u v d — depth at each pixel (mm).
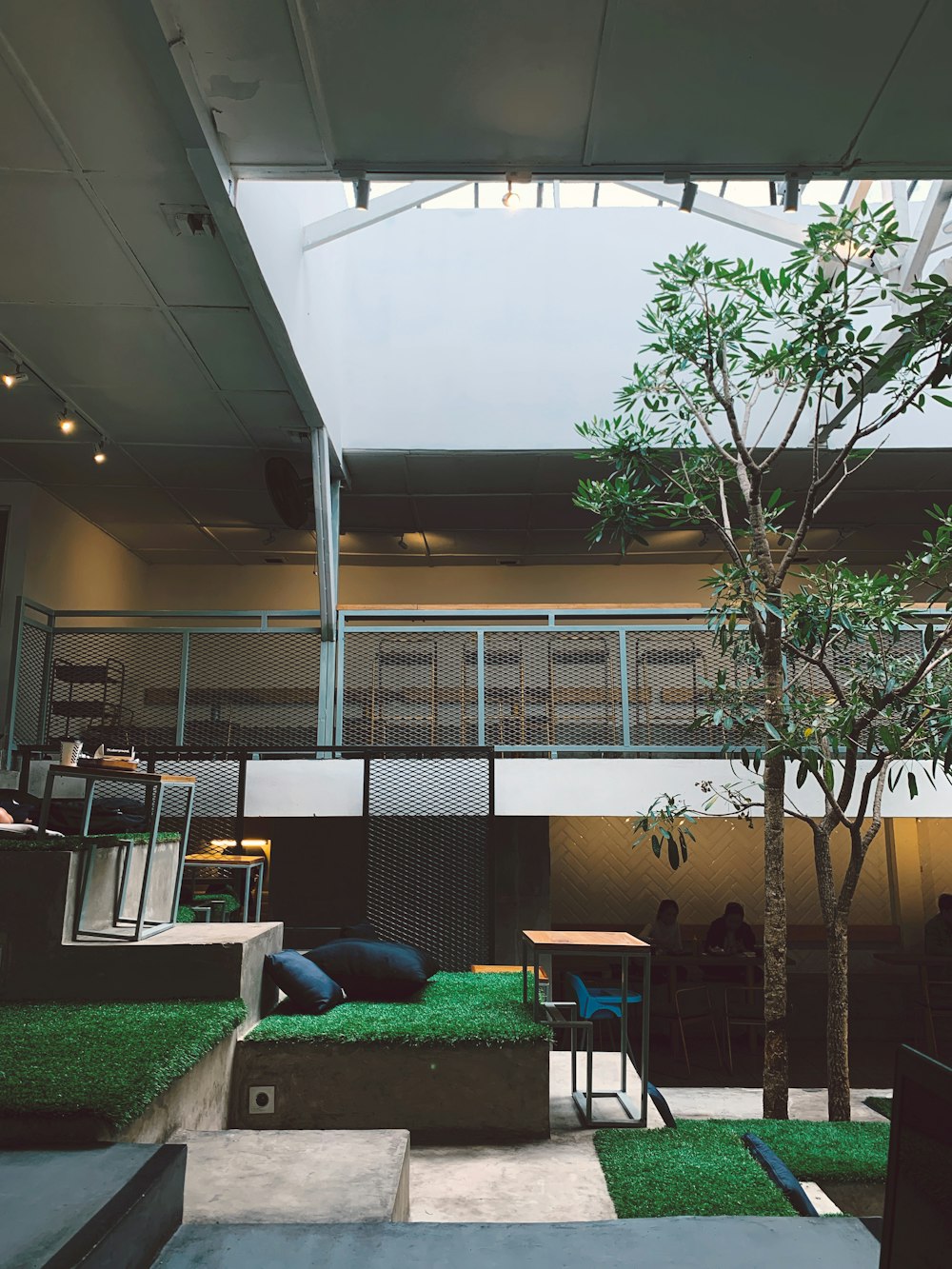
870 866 10883
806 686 6875
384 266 8258
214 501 8883
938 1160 1069
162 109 3936
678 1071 8125
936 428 7891
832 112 4016
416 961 5008
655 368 5762
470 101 3912
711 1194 3217
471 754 7059
